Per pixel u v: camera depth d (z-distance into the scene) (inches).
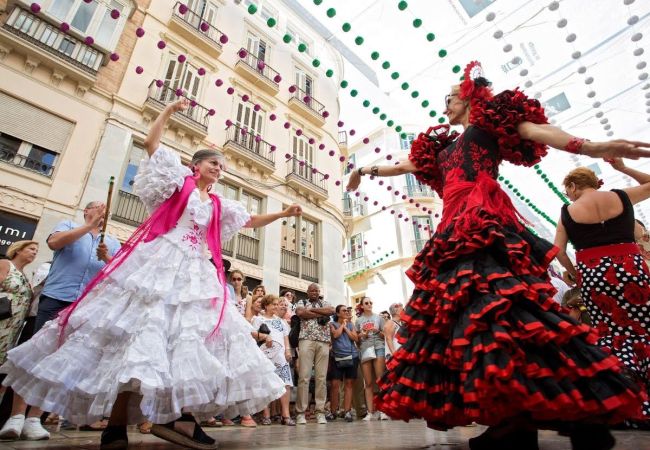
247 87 405.7
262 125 411.5
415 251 597.9
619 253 89.6
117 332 55.1
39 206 249.6
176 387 52.4
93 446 64.1
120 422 57.3
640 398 37.4
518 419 42.7
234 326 65.4
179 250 65.0
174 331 57.2
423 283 50.9
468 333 39.9
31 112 263.0
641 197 95.3
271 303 183.8
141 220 290.7
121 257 64.2
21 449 58.6
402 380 46.3
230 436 91.0
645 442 52.8
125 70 316.8
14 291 102.1
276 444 67.4
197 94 362.0
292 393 200.2
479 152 56.1
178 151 331.0
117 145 292.4
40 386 56.7
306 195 432.1
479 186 51.6
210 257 69.9
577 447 41.6
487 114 55.9
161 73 338.6
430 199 624.7
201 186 79.1
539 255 47.6
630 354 84.0
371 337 211.2
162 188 68.7
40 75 272.2
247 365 61.9
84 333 56.7
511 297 40.5
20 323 103.1
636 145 40.3
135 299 58.2
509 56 202.4
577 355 38.4
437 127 70.9
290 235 408.5
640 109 221.5
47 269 152.2
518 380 35.7
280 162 418.9
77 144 275.9
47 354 58.6
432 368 46.0
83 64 286.0
